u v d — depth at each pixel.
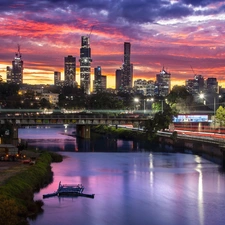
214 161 159.25
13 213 77.31
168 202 97.19
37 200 95.75
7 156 146.00
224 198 100.56
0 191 85.69
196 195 103.50
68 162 156.62
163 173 132.75
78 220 83.81
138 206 93.81
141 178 124.44
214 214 88.19
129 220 84.38
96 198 100.31
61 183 116.00
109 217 86.00
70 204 94.50
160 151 193.25
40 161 138.38
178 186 113.38
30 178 108.88
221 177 125.56
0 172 119.25
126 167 144.88
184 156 174.38
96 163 154.25
